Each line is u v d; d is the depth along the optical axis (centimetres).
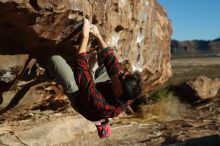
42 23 608
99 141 1088
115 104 475
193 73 6119
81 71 480
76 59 494
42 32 625
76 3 630
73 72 498
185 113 1614
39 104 891
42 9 579
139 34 1062
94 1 702
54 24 623
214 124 1311
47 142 988
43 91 846
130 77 471
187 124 1323
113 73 521
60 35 654
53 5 589
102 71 536
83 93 473
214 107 1711
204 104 1827
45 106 933
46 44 668
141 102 1647
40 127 972
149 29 1129
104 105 469
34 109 918
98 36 555
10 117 844
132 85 464
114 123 1304
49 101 909
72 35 668
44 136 980
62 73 493
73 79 489
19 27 611
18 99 791
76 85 487
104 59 528
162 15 1288
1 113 808
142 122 1381
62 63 501
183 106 1756
